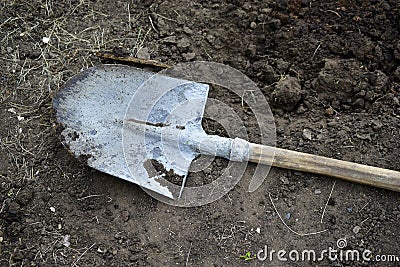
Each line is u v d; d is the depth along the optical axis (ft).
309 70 3.20
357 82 3.08
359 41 3.22
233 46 3.32
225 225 2.75
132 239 2.74
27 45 3.36
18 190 2.87
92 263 2.69
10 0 3.49
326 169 2.79
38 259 2.69
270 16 3.37
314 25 3.30
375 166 2.85
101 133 2.96
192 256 2.68
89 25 3.45
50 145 3.00
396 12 3.27
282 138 2.99
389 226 2.71
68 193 2.87
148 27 3.44
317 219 2.75
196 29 3.41
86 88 3.07
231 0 3.46
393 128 2.97
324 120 3.06
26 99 3.17
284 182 2.85
